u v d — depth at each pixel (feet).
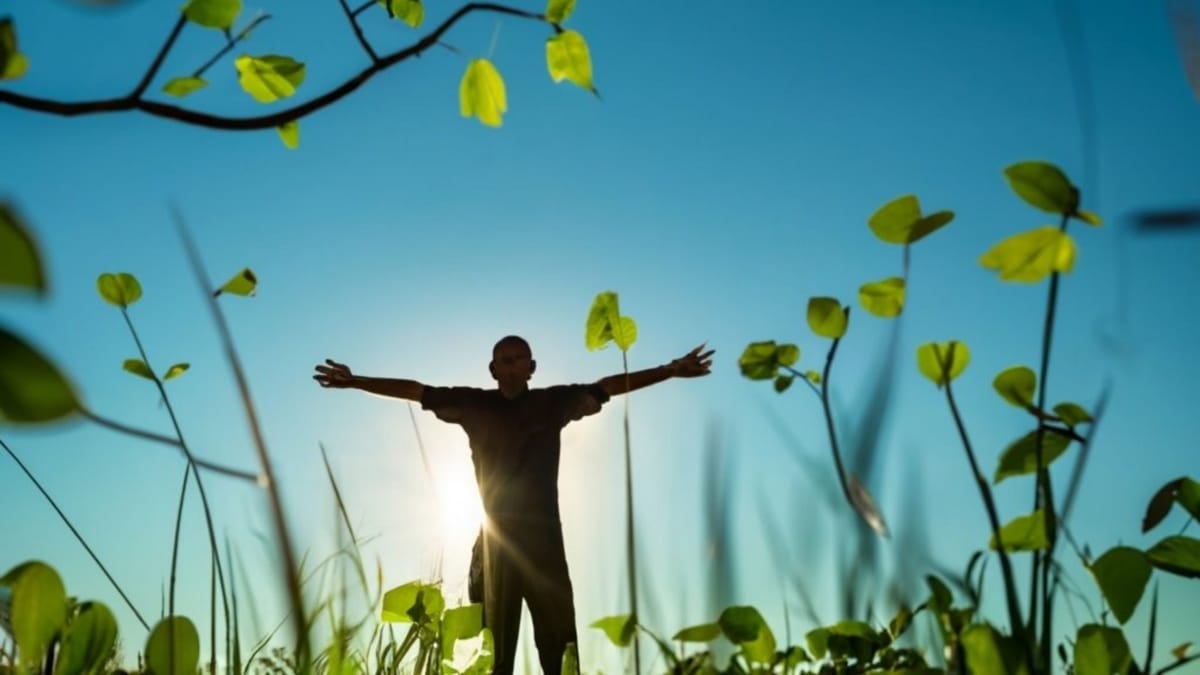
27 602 3.78
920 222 3.60
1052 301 3.18
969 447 3.36
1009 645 3.40
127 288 5.31
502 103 5.24
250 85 5.37
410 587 6.82
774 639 4.94
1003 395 3.64
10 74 3.85
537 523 15.66
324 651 4.55
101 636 4.13
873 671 4.68
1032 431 3.62
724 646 4.48
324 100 4.65
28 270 1.43
